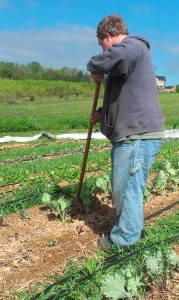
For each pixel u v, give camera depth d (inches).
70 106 1053.2
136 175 100.1
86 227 121.2
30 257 103.3
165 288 89.5
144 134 98.8
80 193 132.9
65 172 186.5
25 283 91.7
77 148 292.0
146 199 144.6
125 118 98.7
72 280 88.3
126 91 98.1
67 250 106.9
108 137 103.3
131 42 95.6
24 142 373.4
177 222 123.3
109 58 93.6
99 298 81.4
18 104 1133.1
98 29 102.0
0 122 504.1
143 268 93.7
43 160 237.8
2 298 86.0
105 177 147.4
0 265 99.8
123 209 102.0
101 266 94.0
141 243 103.7
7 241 112.5
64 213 124.6
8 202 137.9
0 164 228.2
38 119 545.3
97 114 112.7
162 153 245.3
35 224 124.2
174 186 165.2
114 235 104.6
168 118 629.6
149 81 98.9
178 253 103.3
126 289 85.4
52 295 83.8
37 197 144.0
